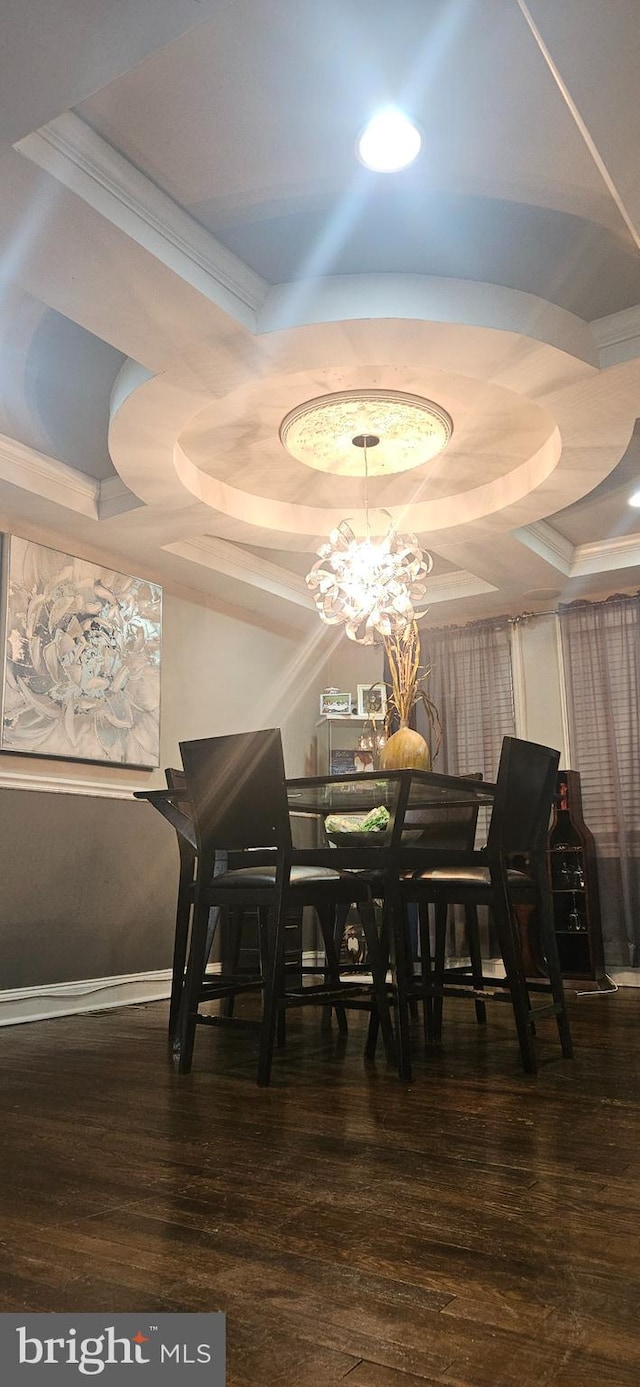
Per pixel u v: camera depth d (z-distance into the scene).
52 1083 2.57
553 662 5.81
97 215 2.26
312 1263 1.27
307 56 1.99
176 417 3.30
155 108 2.13
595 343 3.03
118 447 3.54
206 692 5.45
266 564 5.46
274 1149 1.86
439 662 6.17
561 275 2.79
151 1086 2.51
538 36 1.84
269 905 2.65
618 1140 1.90
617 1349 1.03
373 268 2.76
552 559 5.10
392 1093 2.36
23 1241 1.36
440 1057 2.85
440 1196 1.55
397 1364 0.99
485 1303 1.14
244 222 2.54
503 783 2.76
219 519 4.37
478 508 4.39
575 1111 2.15
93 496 4.26
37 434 3.74
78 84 1.88
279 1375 0.97
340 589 4.00
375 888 3.23
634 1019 3.71
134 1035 3.49
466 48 1.96
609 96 2.00
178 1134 2.00
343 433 3.71
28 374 3.24
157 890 4.80
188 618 5.38
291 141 2.25
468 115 2.16
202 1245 1.34
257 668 5.93
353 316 2.73
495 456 4.03
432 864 2.78
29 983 4.01
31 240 2.35
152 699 4.91
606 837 5.38
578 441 3.52
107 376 3.29
